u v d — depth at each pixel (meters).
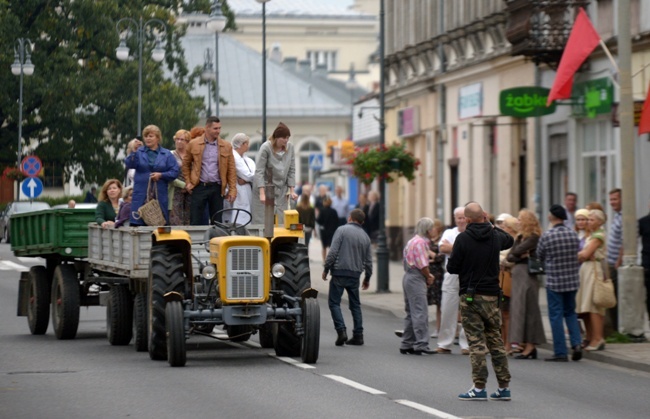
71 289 36.44
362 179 56.91
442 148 72.81
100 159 100.94
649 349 33.62
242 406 23.47
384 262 55.16
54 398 24.56
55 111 99.38
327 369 29.44
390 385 26.78
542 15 54.06
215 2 87.81
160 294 30.27
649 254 35.53
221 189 33.47
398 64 81.88
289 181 34.00
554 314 32.66
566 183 54.94
